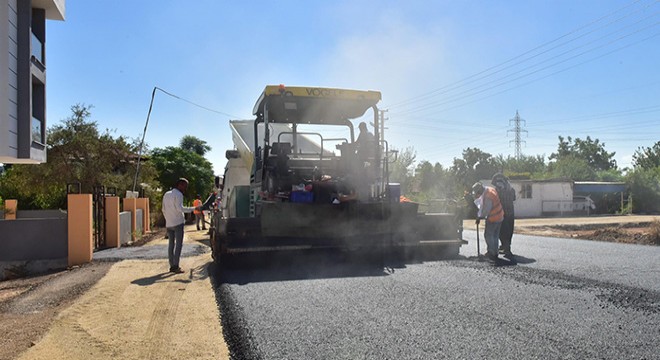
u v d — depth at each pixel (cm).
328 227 916
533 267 880
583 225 2538
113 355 459
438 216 1018
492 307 581
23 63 1286
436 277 777
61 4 1537
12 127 1237
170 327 543
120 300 678
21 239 1212
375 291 677
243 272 876
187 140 5975
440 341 461
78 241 1187
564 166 5722
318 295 662
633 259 998
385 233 948
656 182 4338
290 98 981
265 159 979
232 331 513
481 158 6669
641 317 533
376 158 998
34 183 2305
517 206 4016
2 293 910
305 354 438
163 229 2578
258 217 920
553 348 438
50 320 586
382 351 439
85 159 2355
